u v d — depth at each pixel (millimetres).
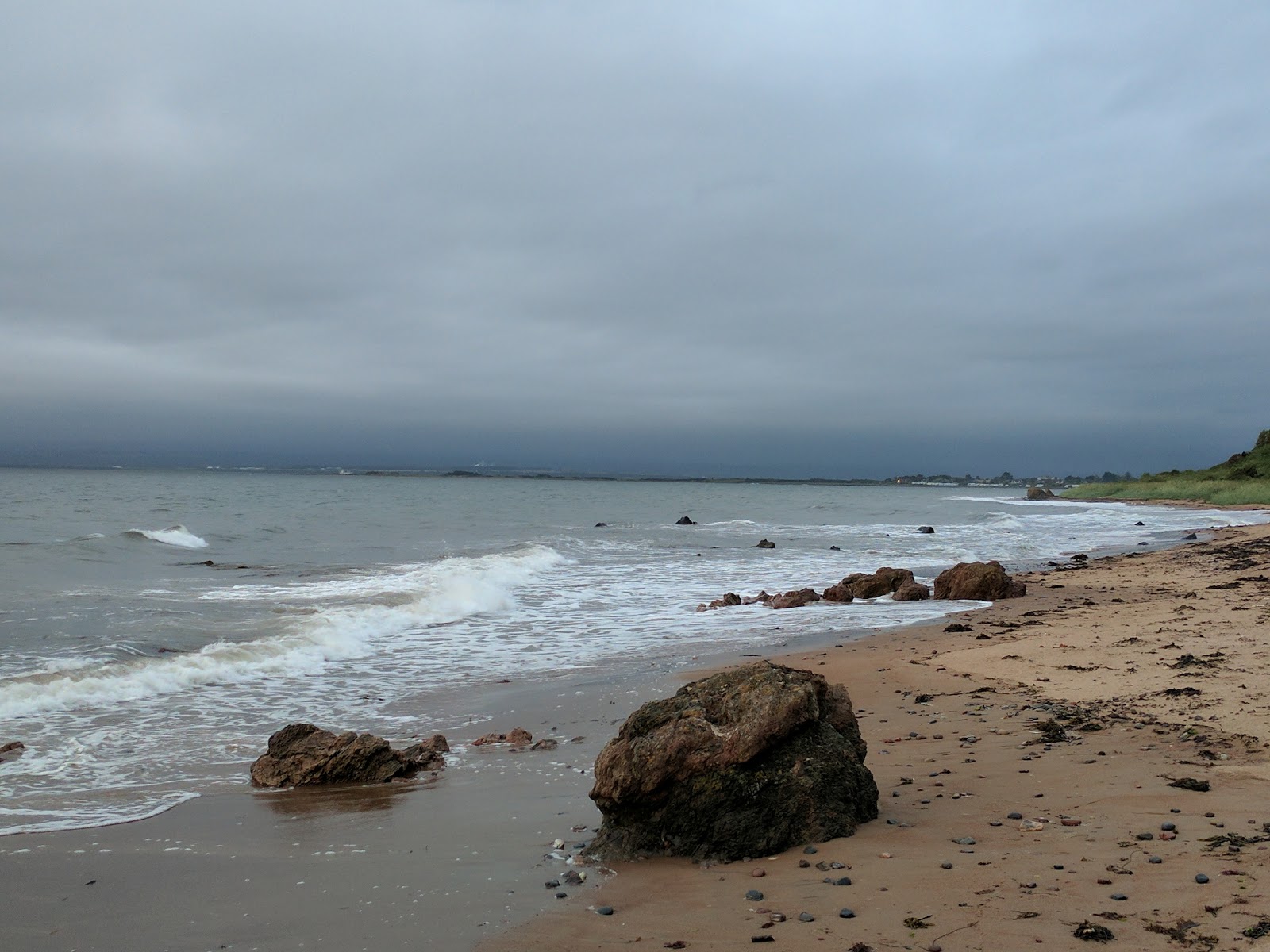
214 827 7344
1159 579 23688
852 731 7270
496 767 9117
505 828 7152
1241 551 29891
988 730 9375
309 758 8766
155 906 5656
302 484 109812
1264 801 6418
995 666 12727
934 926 4770
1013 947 4438
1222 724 8641
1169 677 10977
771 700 6574
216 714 11398
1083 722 9328
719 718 6660
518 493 97438
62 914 5555
